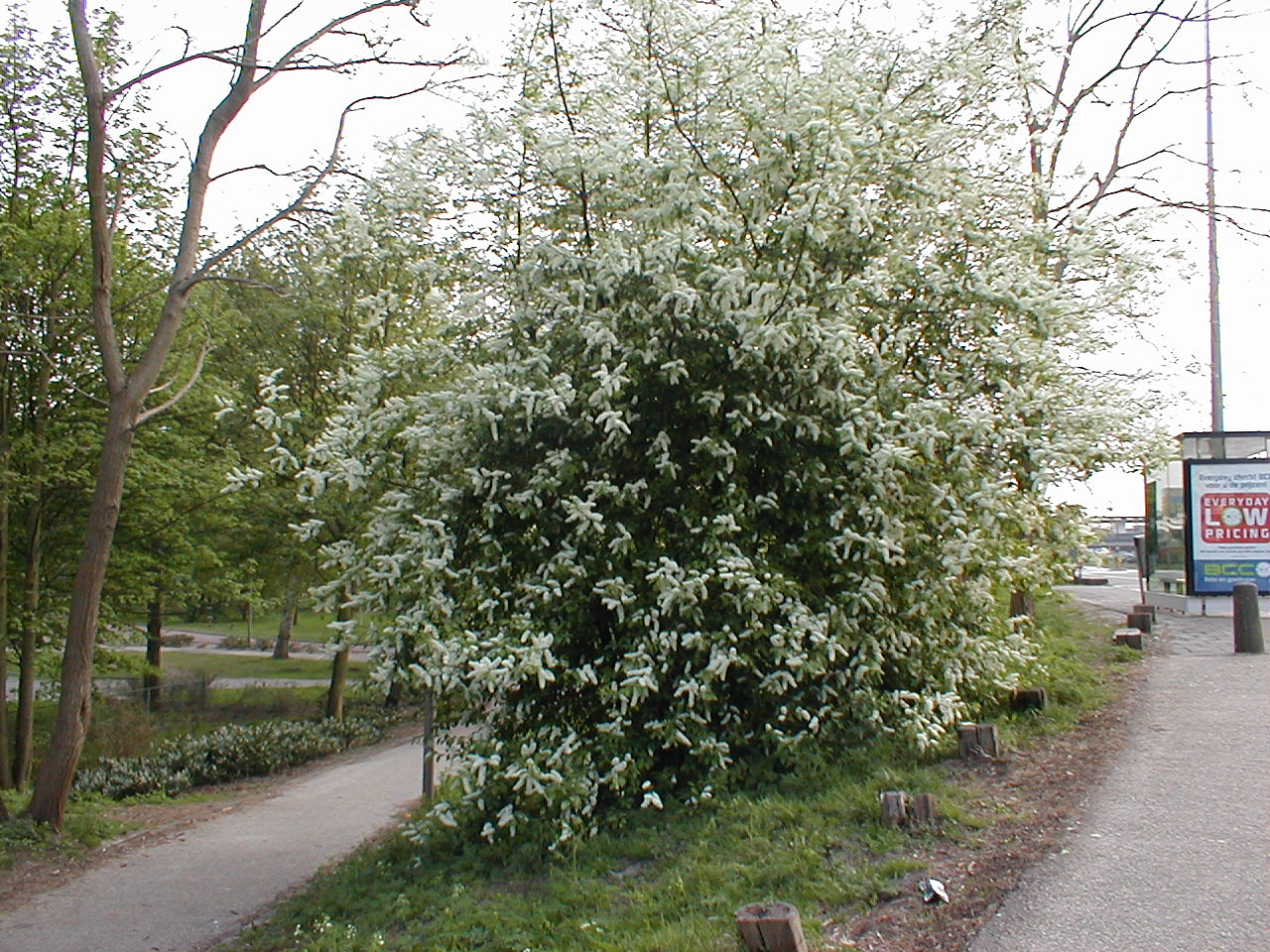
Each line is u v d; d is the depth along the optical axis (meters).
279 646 35.81
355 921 7.01
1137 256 7.98
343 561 7.88
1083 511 7.89
